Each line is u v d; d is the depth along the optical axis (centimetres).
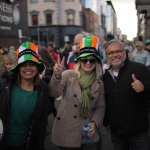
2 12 2394
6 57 457
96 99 322
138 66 323
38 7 4866
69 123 320
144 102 329
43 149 301
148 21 3316
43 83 307
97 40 328
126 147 348
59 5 4828
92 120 321
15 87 299
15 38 2639
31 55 295
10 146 296
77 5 4925
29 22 4909
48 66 534
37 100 295
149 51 1040
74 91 318
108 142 546
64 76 328
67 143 319
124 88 318
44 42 4450
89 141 311
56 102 736
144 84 314
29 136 293
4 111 284
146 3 2944
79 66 327
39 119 295
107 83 330
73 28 4888
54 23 4838
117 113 324
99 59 323
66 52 1222
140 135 329
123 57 320
